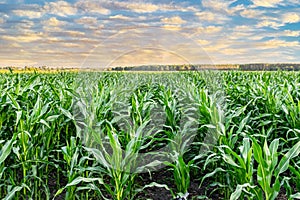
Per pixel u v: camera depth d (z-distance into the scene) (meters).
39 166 4.42
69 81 9.02
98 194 3.95
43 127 4.32
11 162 4.90
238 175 3.45
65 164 4.61
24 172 3.86
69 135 5.37
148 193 4.51
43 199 4.24
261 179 2.88
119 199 3.44
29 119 4.06
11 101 4.64
